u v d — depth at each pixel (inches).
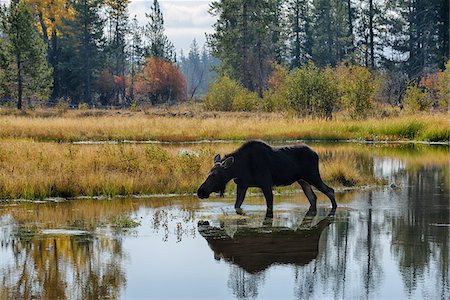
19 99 3590.1
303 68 3004.4
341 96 2930.6
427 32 4849.9
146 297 571.2
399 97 3850.9
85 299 565.0
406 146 2087.8
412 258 698.8
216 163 935.7
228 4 4859.7
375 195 1098.1
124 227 842.2
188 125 2460.6
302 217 906.1
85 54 5162.4
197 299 565.6
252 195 1090.1
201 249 733.9
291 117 2805.1
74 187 1069.1
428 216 915.4
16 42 3538.4
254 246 748.6
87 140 2135.8
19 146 1444.4
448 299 566.6
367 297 572.7
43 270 654.5
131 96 5241.1
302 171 952.9
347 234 806.5
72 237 789.9
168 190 1099.3
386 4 5078.7
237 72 5201.8
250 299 564.4
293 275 640.4
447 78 3294.8
